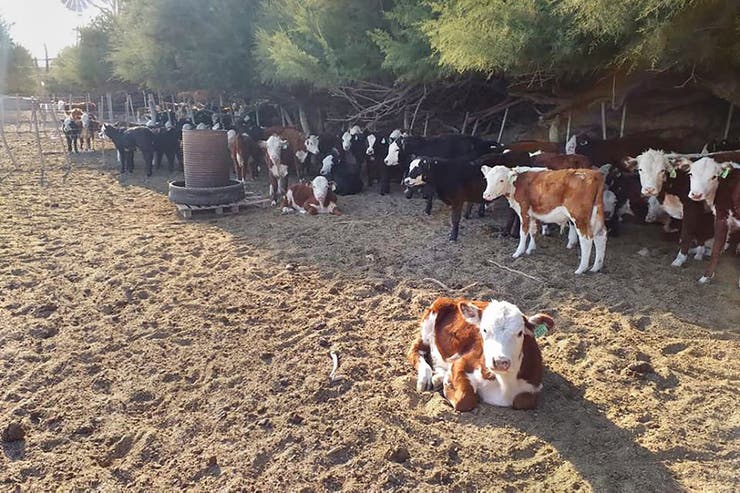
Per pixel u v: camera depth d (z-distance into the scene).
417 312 6.64
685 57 8.12
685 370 5.25
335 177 13.52
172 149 17.52
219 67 19.11
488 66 9.72
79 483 4.05
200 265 8.37
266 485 3.97
